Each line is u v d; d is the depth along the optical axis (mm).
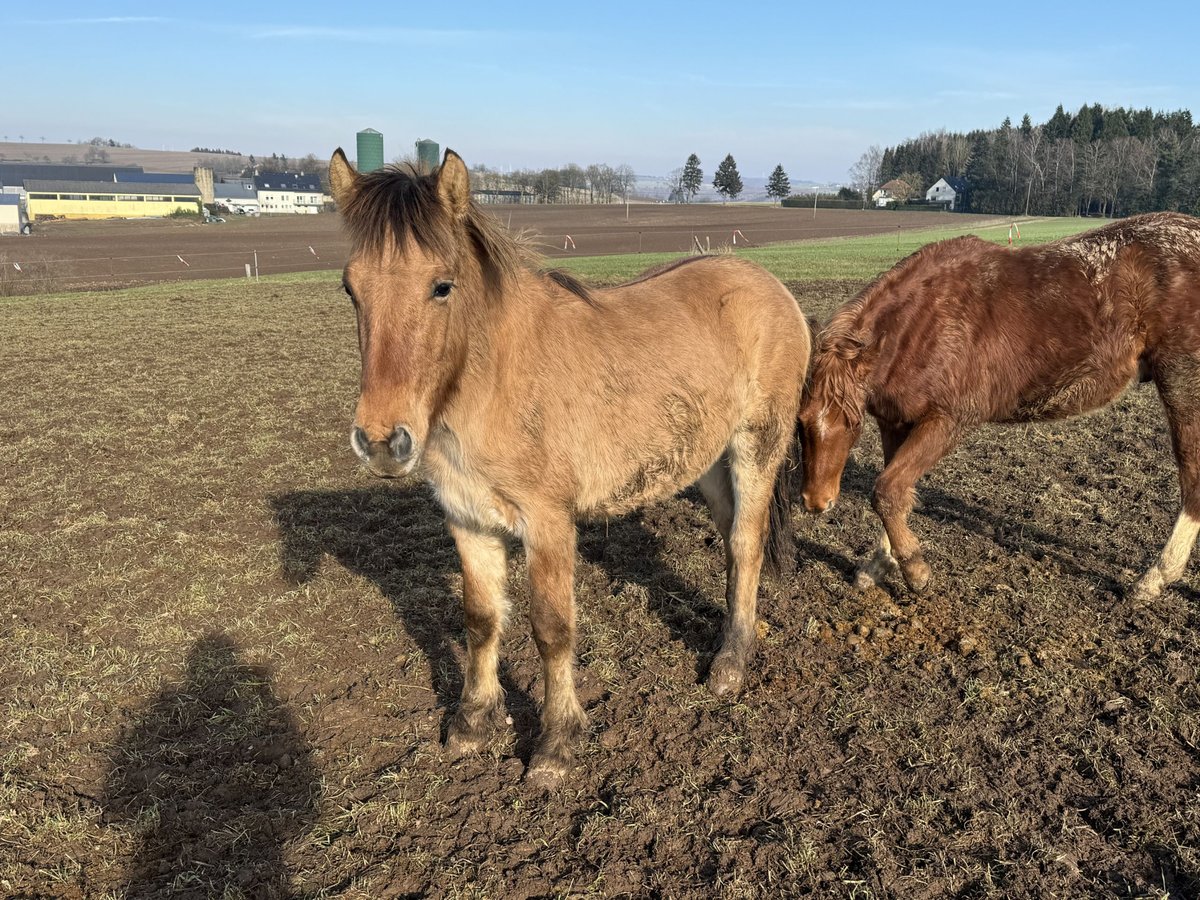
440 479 3328
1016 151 86375
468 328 2945
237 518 6383
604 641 4555
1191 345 4484
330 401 10234
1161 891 2805
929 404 4723
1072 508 6168
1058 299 4621
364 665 4391
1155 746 3545
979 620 4652
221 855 3123
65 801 3402
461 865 3045
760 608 4906
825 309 15484
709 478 4590
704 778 3488
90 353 13648
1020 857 2988
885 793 3344
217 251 41188
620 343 3545
